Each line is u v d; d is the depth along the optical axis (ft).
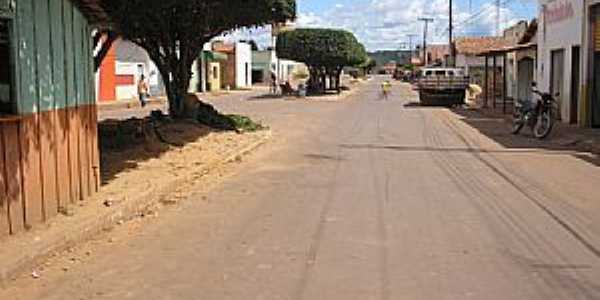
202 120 75.15
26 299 20.92
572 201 36.60
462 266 23.97
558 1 97.55
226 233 29.35
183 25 69.62
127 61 160.86
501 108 128.26
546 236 28.48
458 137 74.79
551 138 73.41
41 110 29.27
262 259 24.99
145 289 21.66
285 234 28.99
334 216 32.63
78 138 34.06
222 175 47.06
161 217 33.12
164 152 54.19
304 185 42.22
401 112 120.47
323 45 190.80
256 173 47.88
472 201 36.55
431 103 142.41
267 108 132.98
